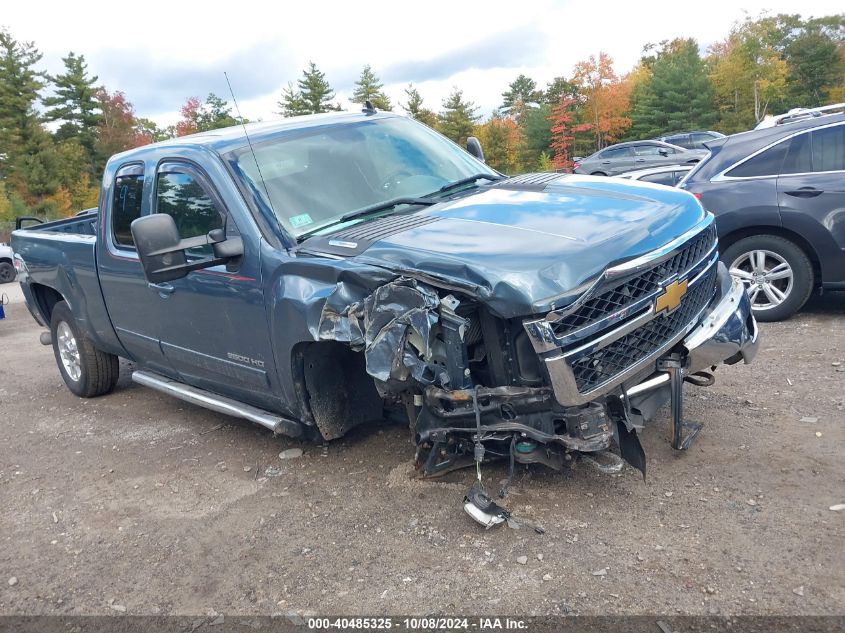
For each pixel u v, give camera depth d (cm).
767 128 657
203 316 454
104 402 658
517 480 383
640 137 7519
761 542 311
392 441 458
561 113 7744
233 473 454
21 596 347
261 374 428
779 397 466
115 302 552
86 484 471
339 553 345
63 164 7269
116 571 359
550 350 316
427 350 329
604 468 369
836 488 347
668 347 361
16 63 6975
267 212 414
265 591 324
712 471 375
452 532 348
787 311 645
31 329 1145
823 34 8212
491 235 350
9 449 557
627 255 333
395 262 345
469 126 8625
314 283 373
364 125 496
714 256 400
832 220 608
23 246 680
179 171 471
